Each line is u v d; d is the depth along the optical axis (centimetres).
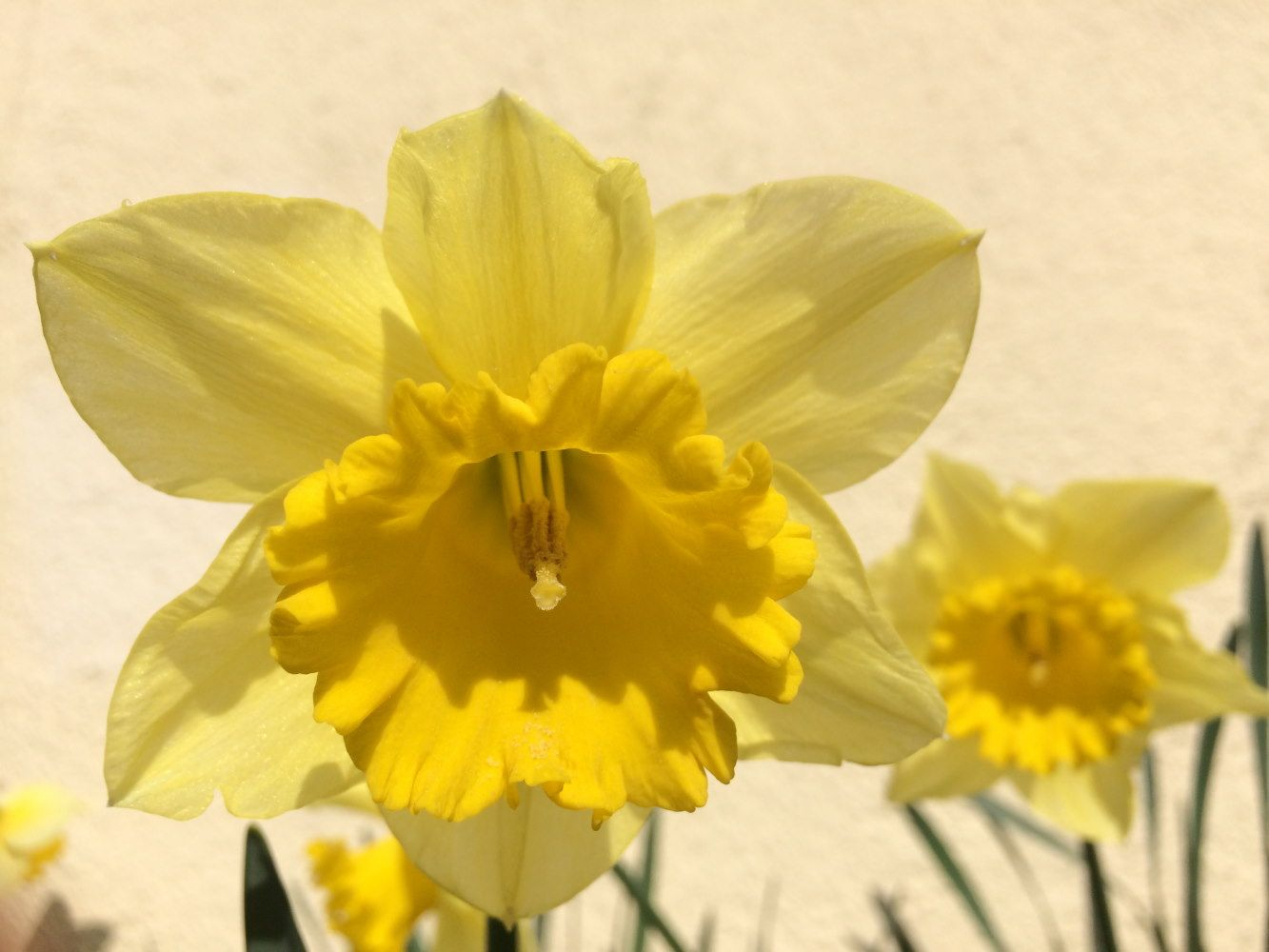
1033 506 20
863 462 11
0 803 24
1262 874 30
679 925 29
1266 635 18
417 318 10
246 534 10
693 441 10
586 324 11
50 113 31
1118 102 33
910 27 33
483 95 32
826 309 11
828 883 29
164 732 10
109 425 10
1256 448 32
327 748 11
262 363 10
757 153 32
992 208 33
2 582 29
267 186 31
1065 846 20
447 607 12
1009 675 21
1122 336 32
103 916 27
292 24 32
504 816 12
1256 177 33
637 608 12
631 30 33
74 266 10
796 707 11
